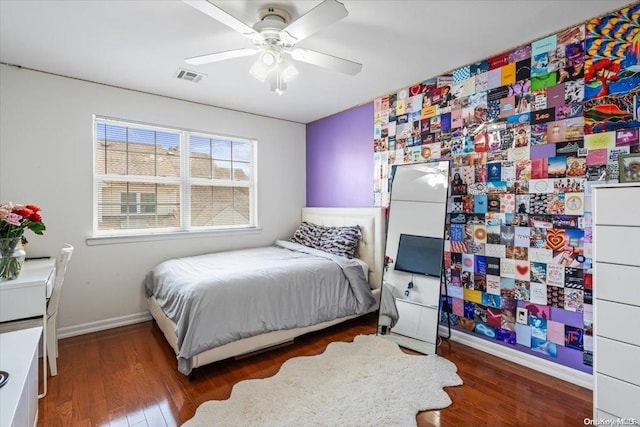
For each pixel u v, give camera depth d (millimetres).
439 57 2521
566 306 2129
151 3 1808
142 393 1974
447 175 2703
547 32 2166
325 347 2627
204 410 1791
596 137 1997
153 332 2932
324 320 2682
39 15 1915
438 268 2646
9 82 2598
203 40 2227
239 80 2936
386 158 3342
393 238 2990
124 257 3125
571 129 2100
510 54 2396
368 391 1976
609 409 1584
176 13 1904
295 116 4105
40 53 2406
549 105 2201
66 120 2832
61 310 2818
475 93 2604
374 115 3467
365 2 1823
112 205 3133
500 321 2463
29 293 1882
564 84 2129
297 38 1830
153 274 3020
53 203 2785
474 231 2619
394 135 3254
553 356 2191
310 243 3688
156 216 3387
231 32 2123
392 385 2041
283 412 1776
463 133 2688
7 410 1024
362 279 3012
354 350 2537
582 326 2059
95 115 2973
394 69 2734
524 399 1924
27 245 2670
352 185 3748
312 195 4371
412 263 2812
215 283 2238
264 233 4105
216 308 2152
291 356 2469
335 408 1809
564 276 2137
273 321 2387
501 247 2457
